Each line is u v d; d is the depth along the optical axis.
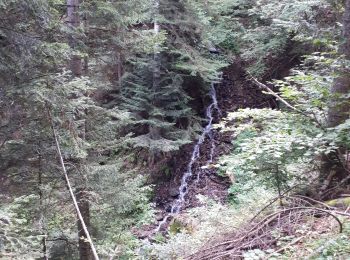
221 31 13.82
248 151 4.23
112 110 6.91
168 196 11.60
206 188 11.25
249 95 14.12
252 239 4.14
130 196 6.58
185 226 7.90
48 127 5.22
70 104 5.12
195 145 12.85
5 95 4.58
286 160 4.40
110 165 6.51
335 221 3.89
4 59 4.62
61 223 6.08
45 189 5.44
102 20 6.68
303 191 4.88
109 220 6.72
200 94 14.23
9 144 5.29
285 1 9.70
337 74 4.60
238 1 14.45
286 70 13.09
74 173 5.88
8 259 3.06
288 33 10.84
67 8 6.43
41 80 4.70
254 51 12.05
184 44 11.91
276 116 4.92
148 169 12.62
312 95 4.95
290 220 4.23
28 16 4.79
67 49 5.03
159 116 12.13
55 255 5.93
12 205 3.60
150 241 9.23
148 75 12.39
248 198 6.45
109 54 7.19
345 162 4.85
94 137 6.62
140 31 7.11
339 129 4.16
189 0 11.70
